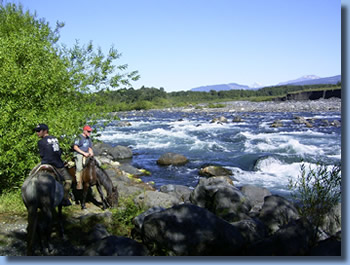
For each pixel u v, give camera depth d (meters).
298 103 84.12
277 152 21.77
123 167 18.44
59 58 11.70
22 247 6.85
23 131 9.56
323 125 35.06
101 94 12.41
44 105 10.62
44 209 6.43
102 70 11.86
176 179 16.95
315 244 5.91
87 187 9.67
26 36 10.92
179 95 168.25
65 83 11.43
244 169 18.48
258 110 65.62
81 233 7.72
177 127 38.91
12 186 10.38
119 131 36.44
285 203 7.91
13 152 9.31
